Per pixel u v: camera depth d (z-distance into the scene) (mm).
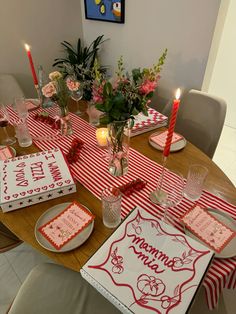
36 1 2311
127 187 1001
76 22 2680
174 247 704
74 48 2803
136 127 1349
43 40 2533
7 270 1497
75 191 1007
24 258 1558
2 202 891
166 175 1078
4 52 2346
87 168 1134
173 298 597
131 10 2125
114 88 956
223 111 1426
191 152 1239
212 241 799
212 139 1461
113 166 1087
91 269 660
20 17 2289
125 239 728
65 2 2492
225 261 750
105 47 2607
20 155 1229
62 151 1195
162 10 1888
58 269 982
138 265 666
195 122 1562
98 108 922
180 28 1834
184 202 948
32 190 943
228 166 2375
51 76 1253
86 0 2465
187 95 1597
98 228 861
